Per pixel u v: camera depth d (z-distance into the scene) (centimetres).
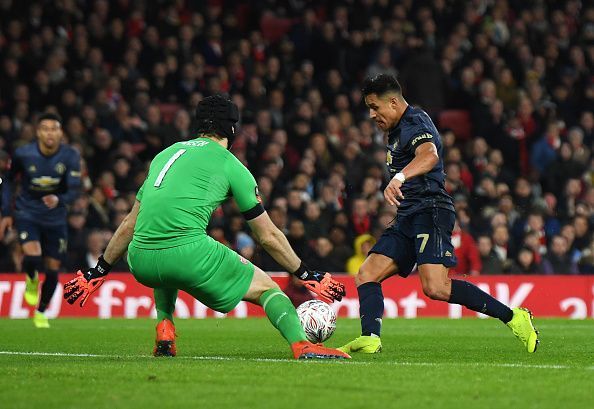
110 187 6397
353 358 2739
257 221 2517
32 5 7681
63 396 1891
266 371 2241
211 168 2538
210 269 2497
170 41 7706
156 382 2062
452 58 8425
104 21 7856
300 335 2552
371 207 6575
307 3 8962
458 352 3067
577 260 6688
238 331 4319
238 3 8875
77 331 4300
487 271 6197
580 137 7781
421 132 2838
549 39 8800
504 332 4284
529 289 5809
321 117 7600
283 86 7831
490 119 7950
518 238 6825
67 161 4591
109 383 2050
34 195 4566
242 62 7850
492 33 8812
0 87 7131
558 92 8456
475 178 7506
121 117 7119
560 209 7388
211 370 2259
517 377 2192
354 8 8562
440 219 2892
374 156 7250
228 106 2627
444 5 8881
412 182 2917
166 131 6931
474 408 1797
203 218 2519
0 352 3072
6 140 6806
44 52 7369
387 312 5772
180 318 5562
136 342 3600
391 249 2962
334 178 6756
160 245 2497
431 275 2873
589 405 1841
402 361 2647
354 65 8212
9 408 1777
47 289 4616
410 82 8044
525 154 8044
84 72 7288
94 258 5841
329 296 2519
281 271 6025
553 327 4653
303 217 6362
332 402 1831
